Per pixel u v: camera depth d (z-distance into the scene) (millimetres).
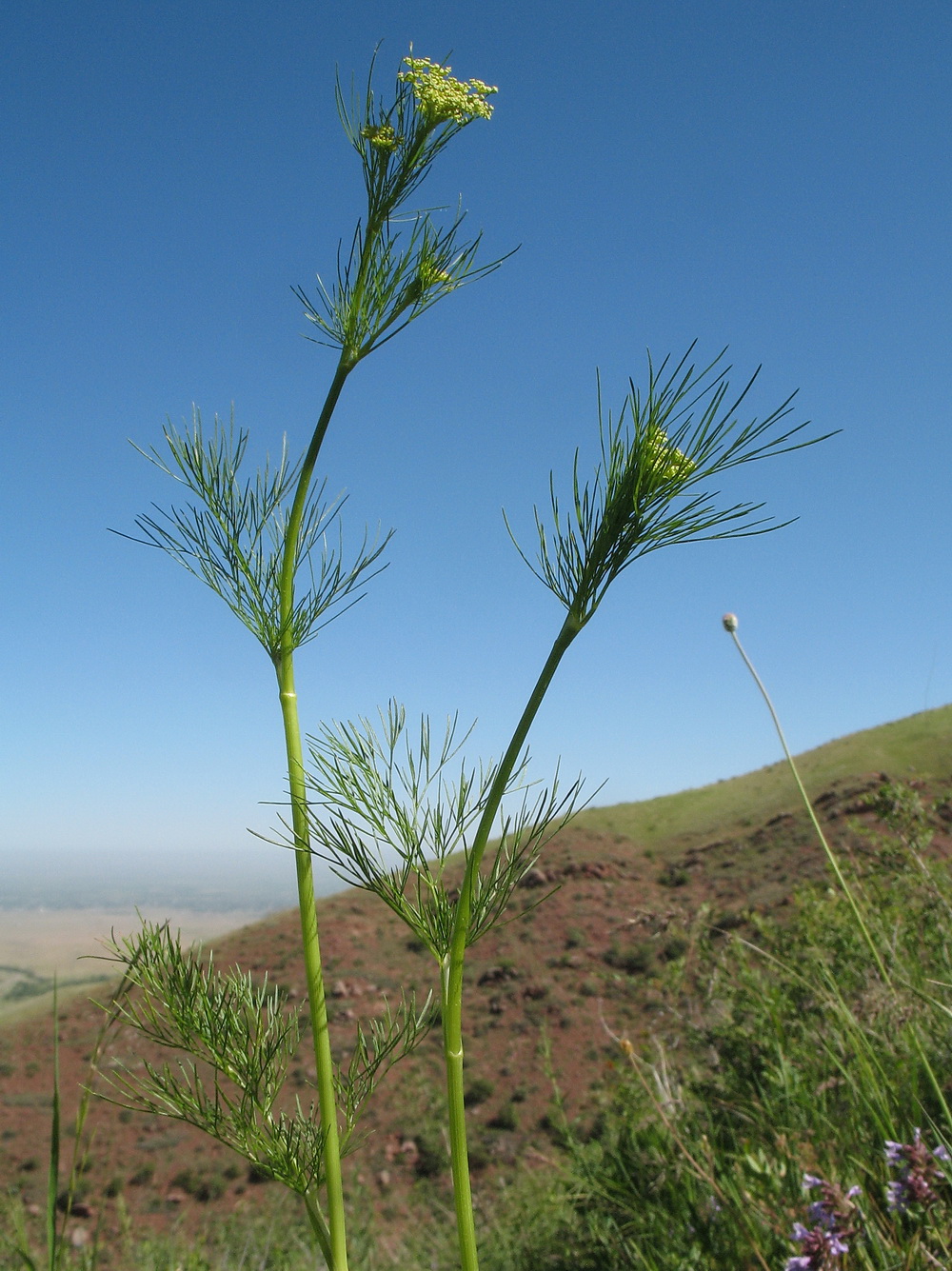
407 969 28969
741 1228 2529
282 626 2037
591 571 1651
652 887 42938
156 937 1835
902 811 3746
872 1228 2100
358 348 2191
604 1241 3174
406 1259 5094
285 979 29594
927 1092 2721
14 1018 25719
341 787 1821
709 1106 3322
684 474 1613
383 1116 9445
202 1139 17516
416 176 2271
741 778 64875
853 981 3539
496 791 1624
